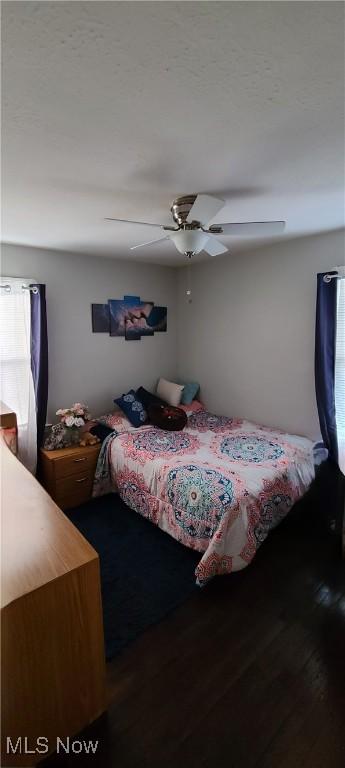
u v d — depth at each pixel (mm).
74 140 1219
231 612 1792
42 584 1024
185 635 1659
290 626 1700
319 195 1819
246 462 2426
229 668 1490
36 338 2943
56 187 1648
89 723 1257
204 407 3959
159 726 1271
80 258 3246
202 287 3801
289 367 3074
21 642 1005
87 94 959
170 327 4133
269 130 1179
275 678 1443
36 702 1079
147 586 1979
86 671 1203
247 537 1964
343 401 2705
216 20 731
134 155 1345
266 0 684
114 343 3619
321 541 2395
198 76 895
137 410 3371
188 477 2225
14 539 1202
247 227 1786
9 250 2820
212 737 1237
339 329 2656
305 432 3021
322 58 847
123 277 3590
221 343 3680
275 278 3068
